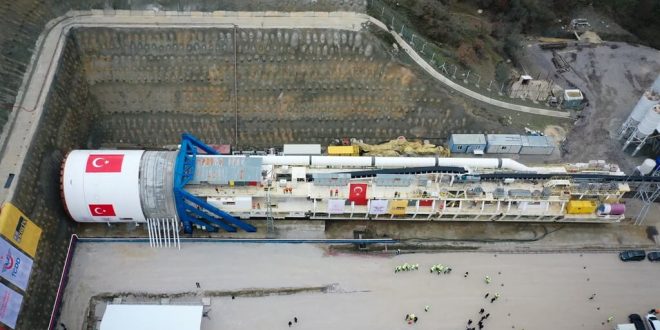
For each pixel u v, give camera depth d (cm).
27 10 5738
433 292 5250
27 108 5275
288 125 6197
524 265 5494
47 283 4925
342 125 6231
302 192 5428
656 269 5525
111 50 5994
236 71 6081
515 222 5809
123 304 4922
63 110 5597
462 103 6234
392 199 5378
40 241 4931
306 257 5441
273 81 6116
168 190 5225
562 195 5522
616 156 6222
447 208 5538
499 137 6119
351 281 5288
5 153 4972
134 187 5188
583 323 5125
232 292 5162
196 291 5150
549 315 5153
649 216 5844
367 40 6097
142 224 5600
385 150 6103
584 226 5803
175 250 5431
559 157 6188
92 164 5228
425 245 5588
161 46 6028
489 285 5322
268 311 5075
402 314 5097
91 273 5225
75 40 5931
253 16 6147
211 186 5397
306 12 6206
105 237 5444
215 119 6134
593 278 5428
